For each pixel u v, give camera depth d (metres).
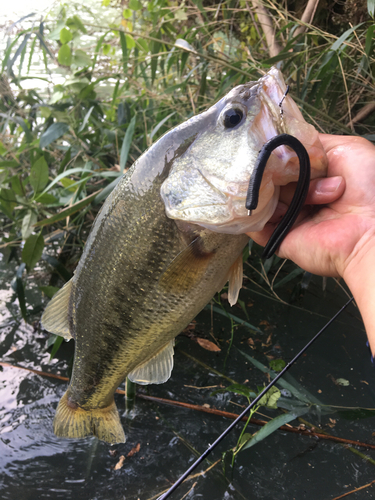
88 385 0.36
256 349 0.47
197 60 0.69
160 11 0.63
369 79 0.53
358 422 0.38
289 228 0.23
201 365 0.46
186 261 0.28
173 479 0.35
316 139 0.23
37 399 0.43
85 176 0.60
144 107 0.69
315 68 0.55
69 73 0.76
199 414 0.41
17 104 0.71
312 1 0.55
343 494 0.33
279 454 0.36
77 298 0.33
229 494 0.33
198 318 0.53
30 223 0.55
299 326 0.50
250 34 0.72
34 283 0.63
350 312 0.52
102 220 0.30
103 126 0.72
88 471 0.36
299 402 0.38
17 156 0.72
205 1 0.75
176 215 0.27
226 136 0.25
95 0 0.87
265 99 0.24
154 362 0.34
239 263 0.31
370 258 0.21
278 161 0.23
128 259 0.29
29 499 0.34
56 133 0.61
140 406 0.42
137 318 0.30
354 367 0.44
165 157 0.27
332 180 0.23
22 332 0.53
